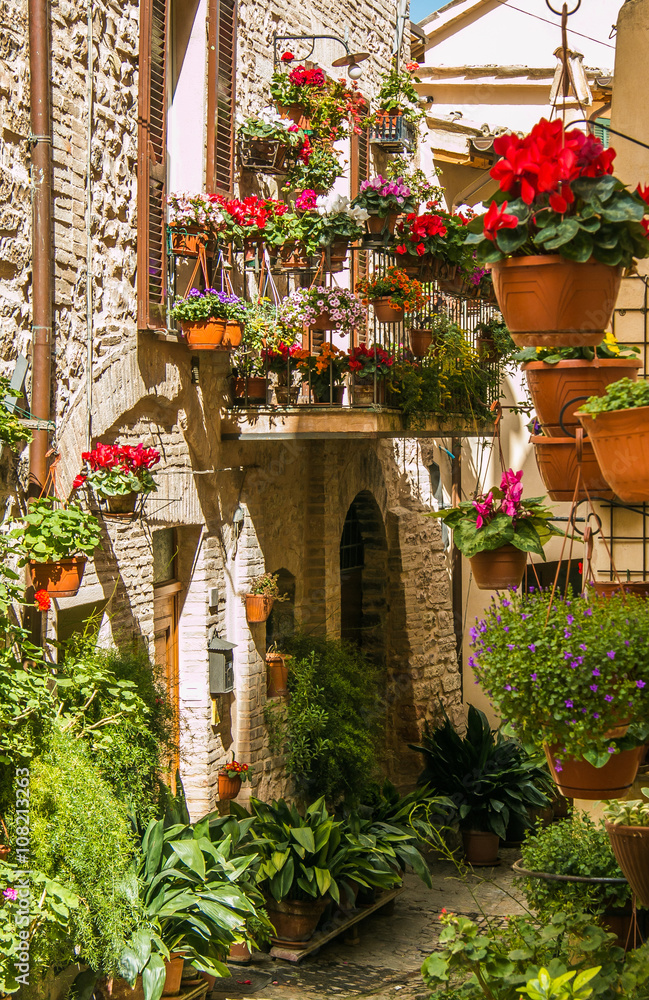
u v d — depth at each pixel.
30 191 6.25
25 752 5.04
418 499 13.62
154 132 7.79
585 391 3.97
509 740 11.18
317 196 9.65
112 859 5.25
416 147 13.24
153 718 6.96
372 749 9.70
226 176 8.95
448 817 10.34
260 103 9.67
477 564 4.23
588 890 5.28
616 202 3.23
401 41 13.20
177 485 8.26
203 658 8.70
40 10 6.18
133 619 7.58
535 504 4.21
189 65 8.64
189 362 8.43
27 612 6.06
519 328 3.44
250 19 9.44
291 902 7.71
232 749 9.16
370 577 12.98
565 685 3.33
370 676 10.30
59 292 6.58
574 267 3.30
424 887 9.57
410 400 9.16
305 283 10.46
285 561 10.20
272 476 9.94
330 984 7.25
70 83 6.71
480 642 3.57
